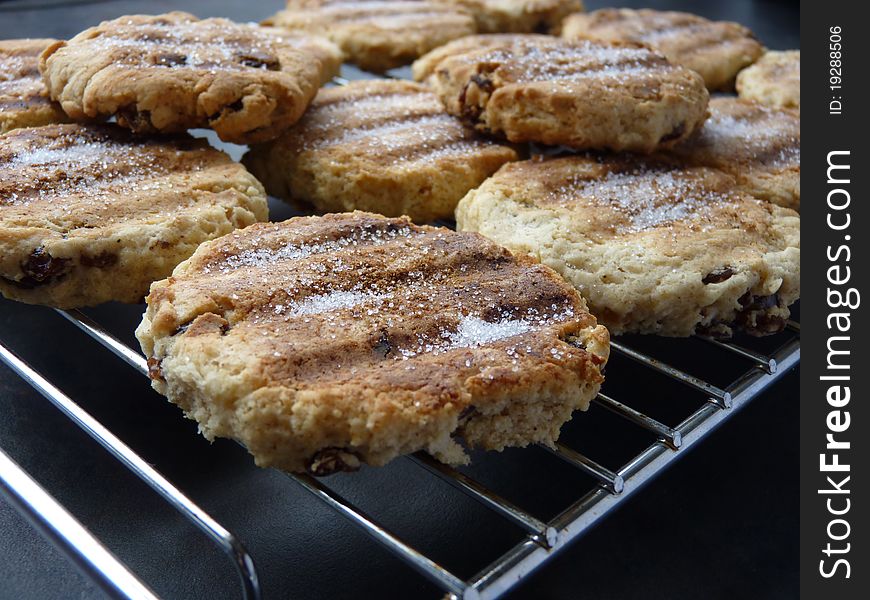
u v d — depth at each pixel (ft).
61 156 0.91
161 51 0.97
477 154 0.99
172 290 0.77
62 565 0.76
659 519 0.82
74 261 0.84
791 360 0.83
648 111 0.96
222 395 0.71
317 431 0.70
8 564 0.76
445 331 0.76
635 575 0.78
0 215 0.84
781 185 0.97
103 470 0.82
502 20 1.36
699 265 0.86
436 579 0.66
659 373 0.92
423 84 1.18
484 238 0.85
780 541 0.80
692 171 0.97
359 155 0.97
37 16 1.37
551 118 0.97
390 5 1.35
